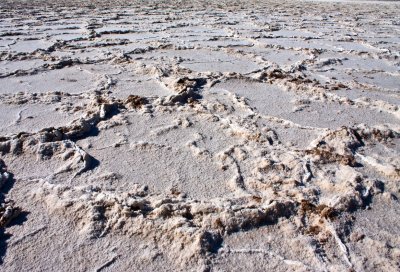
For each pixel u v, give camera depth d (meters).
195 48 6.04
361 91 4.25
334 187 2.26
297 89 4.12
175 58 5.33
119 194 2.13
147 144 2.74
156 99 3.60
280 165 2.48
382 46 6.89
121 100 3.55
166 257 1.77
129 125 3.05
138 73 4.57
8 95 3.64
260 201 2.13
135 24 8.26
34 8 10.43
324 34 7.87
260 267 1.73
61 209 2.02
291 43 6.80
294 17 10.51
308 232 1.93
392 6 16.69
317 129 3.10
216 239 1.86
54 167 2.41
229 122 3.14
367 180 2.32
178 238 1.84
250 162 2.55
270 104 3.66
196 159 2.60
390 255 1.79
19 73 4.38
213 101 3.63
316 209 2.06
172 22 8.69
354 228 1.96
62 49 5.72
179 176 2.39
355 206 2.11
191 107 3.44
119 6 11.88
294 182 2.30
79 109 3.35
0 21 7.93
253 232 1.92
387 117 3.46
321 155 2.60
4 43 5.94
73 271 1.69
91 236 1.87
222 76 4.41
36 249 1.80
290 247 1.84
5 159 2.47
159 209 1.99
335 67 5.32
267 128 3.05
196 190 2.26
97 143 2.75
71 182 2.27
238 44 6.49
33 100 3.53
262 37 7.21
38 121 3.08
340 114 3.48
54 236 1.87
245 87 4.16
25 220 1.96
